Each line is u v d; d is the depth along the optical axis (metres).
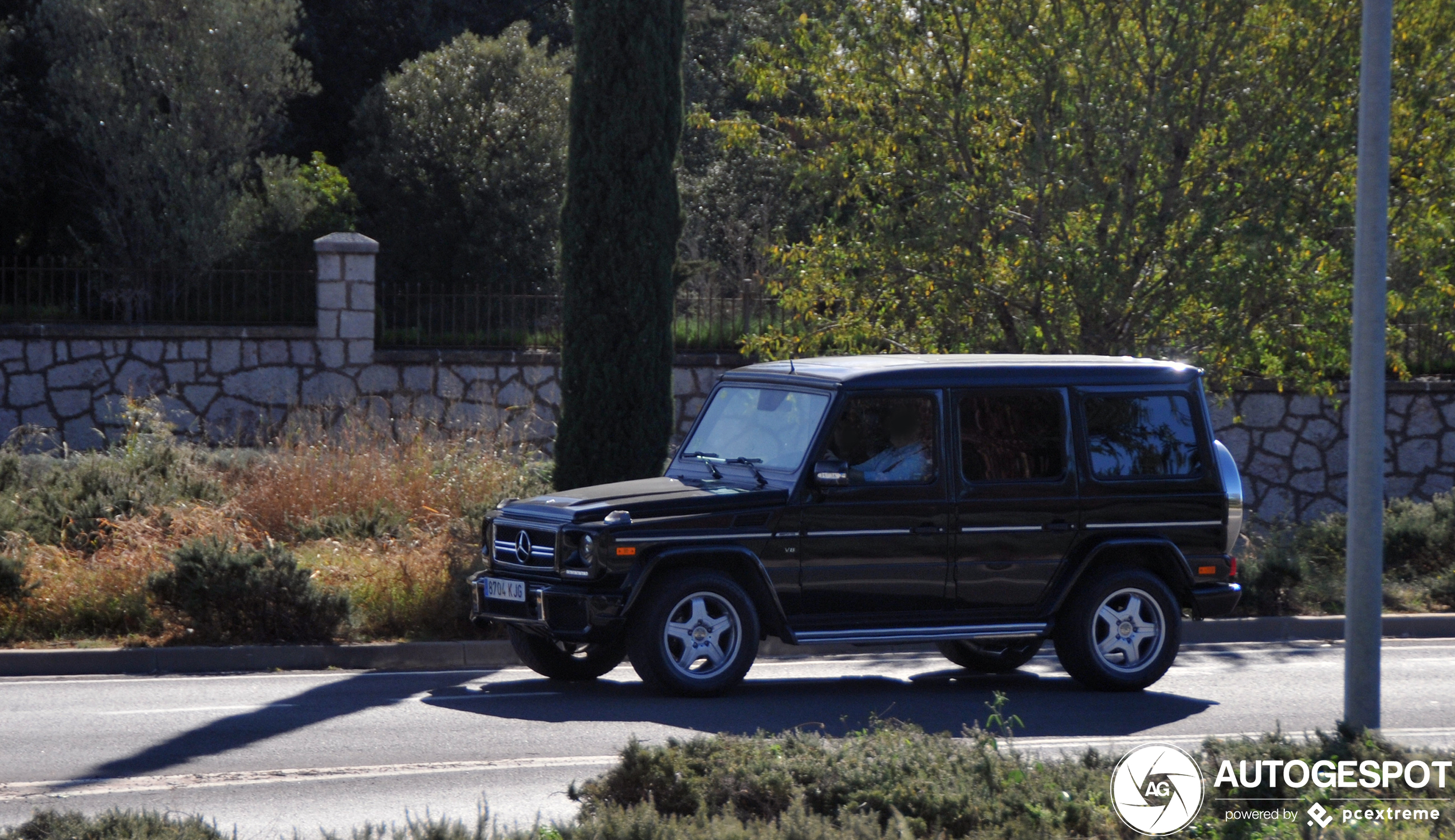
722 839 8.66
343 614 19.50
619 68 24.44
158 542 21.36
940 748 10.75
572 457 24.56
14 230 42.78
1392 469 34.62
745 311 34.84
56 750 13.55
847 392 16.50
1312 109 25.34
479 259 42.00
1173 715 15.82
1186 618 22.27
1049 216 26.53
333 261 33.03
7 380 32.19
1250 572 23.41
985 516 16.78
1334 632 22.72
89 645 18.83
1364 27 12.27
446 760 13.27
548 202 42.59
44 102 39.91
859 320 27.45
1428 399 34.62
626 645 16.00
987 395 16.98
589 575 15.53
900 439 16.64
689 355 34.34
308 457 25.98
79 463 25.73
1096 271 25.28
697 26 56.56
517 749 13.71
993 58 26.58
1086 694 17.28
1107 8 26.06
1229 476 17.95
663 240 24.78
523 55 43.72
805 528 16.17
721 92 59.12
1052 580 17.06
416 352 33.44
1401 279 27.33
